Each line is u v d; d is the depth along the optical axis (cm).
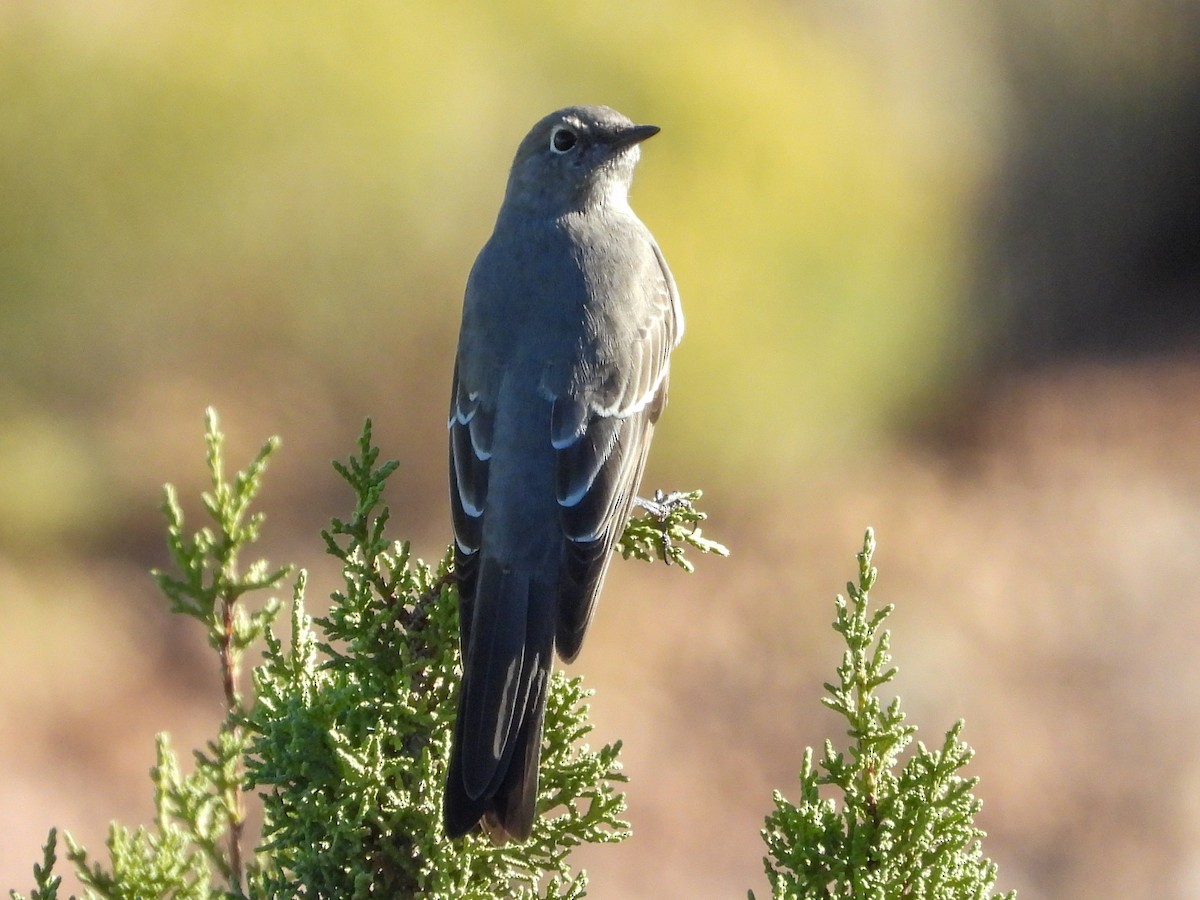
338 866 482
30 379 1686
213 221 1744
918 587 1775
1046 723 1562
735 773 1427
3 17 1697
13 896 489
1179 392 2305
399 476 1766
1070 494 2006
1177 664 1667
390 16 1778
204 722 1385
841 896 479
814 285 1898
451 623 511
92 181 1719
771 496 1898
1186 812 1430
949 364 2203
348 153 1755
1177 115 2580
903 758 1444
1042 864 1361
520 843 482
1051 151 2495
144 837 548
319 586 1525
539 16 1847
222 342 1759
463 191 1792
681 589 1702
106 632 1487
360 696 493
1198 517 1984
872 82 2266
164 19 1755
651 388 654
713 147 1844
